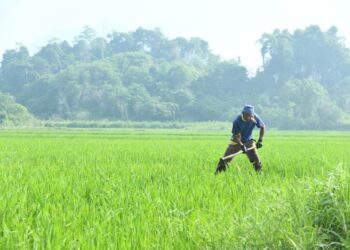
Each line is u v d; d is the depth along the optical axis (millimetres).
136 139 51812
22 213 7578
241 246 5832
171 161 18766
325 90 181875
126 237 6324
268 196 7125
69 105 189875
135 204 8367
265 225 6059
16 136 57625
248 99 188125
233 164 15930
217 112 183250
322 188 6605
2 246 5895
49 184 10859
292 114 167125
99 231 6504
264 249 5672
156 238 6254
